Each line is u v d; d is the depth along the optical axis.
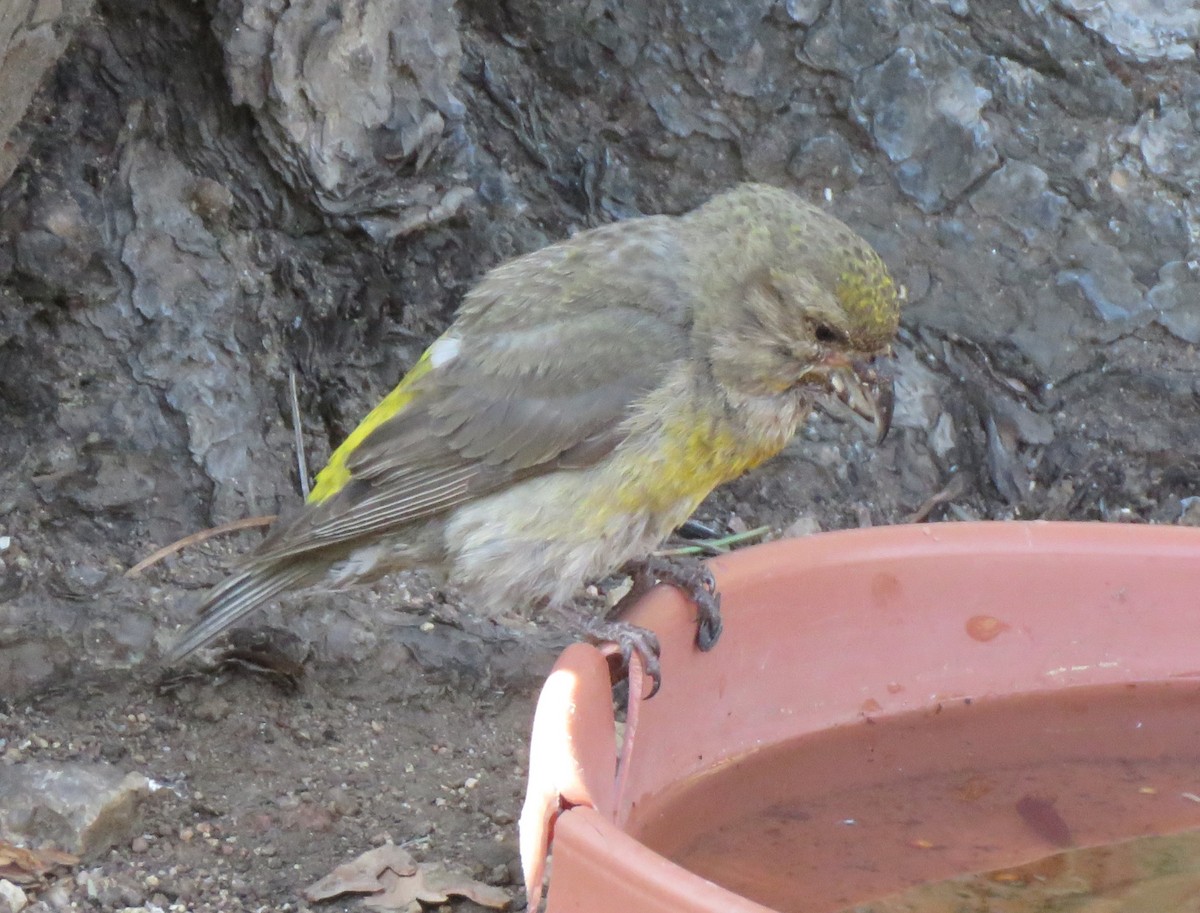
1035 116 8.38
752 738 5.23
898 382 8.39
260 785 6.28
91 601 6.79
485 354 5.76
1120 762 5.28
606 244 5.87
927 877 4.46
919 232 8.40
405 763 6.55
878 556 5.37
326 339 7.89
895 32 8.29
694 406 5.58
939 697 5.46
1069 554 5.49
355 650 6.90
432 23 7.76
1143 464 8.38
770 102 8.34
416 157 7.81
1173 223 8.37
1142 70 8.34
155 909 5.40
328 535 5.68
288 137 7.51
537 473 5.64
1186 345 8.39
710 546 7.96
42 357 7.32
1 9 5.99
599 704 4.48
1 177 6.95
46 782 5.71
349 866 5.66
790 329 5.42
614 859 3.57
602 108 8.40
